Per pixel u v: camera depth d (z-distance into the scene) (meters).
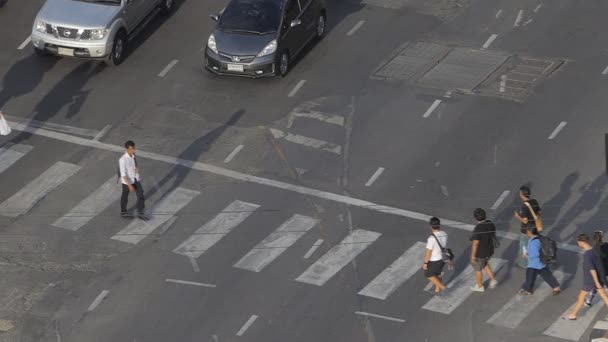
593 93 122.69
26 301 95.31
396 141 116.00
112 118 120.12
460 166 112.19
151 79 126.81
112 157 113.94
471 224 104.19
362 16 138.88
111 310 94.19
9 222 104.94
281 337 90.62
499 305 93.81
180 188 109.31
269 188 109.19
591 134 116.19
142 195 104.62
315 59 130.50
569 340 89.50
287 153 114.38
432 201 107.31
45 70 128.12
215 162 113.12
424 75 126.94
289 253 100.31
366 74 127.44
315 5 131.75
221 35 125.75
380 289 95.81
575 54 130.00
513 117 119.25
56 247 101.75
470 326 91.44
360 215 105.25
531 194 108.12
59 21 126.06
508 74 126.69
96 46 125.81
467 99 122.38
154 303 94.75
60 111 121.12
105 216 105.69
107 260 100.06
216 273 98.00
